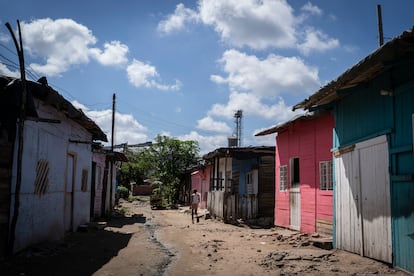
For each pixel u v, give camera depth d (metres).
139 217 21.83
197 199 19.56
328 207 12.03
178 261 8.50
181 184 43.31
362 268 7.02
